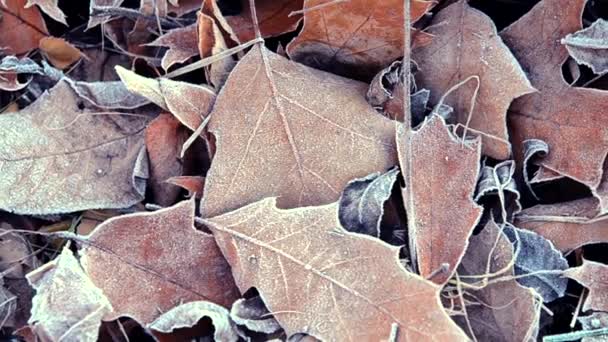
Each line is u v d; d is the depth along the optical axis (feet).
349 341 2.05
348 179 2.18
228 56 2.27
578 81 2.30
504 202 2.25
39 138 2.27
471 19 2.28
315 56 2.31
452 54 2.28
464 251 2.11
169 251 2.17
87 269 2.15
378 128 2.20
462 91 2.27
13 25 2.39
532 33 2.29
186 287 2.17
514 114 2.27
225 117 2.20
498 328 2.15
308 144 2.19
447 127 2.16
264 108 2.20
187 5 2.37
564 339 2.15
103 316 2.12
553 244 2.22
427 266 2.12
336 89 2.23
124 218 2.17
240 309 2.13
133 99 2.32
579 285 2.24
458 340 2.00
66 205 2.25
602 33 2.24
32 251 2.29
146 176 2.29
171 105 2.22
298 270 2.10
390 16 2.20
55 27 2.43
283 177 2.18
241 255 2.14
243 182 2.18
